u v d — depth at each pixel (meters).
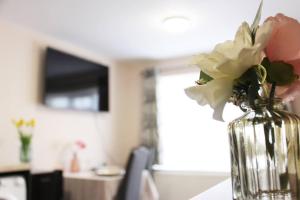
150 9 2.37
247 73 0.61
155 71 3.79
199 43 3.21
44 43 2.90
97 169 3.04
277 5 2.33
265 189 0.65
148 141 3.68
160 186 3.52
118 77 3.93
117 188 2.55
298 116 0.68
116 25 2.70
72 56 3.11
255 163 0.66
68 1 2.22
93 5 2.29
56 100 2.88
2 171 2.02
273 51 0.62
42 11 2.38
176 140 3.68
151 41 3.15
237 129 0.69
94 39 3.07
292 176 0.64
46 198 2.38
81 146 3.17
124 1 2.23
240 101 0.68
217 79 0.63
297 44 0.61
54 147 2.91
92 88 3.34
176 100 3.73
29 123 2.58
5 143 2.45
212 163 3.49
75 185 2.62
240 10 2.40
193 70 3.62
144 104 3.80
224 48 0.61
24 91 2.66
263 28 0.59
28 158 2.43
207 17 2.53
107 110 3.53
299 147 0.65
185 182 3.41
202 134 3.57
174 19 2.52
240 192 0.68
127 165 2.45
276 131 0.65
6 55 2.54
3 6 2.28
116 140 3.78
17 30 2.66
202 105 0.68
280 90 0.65
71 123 3.15
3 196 1.92
